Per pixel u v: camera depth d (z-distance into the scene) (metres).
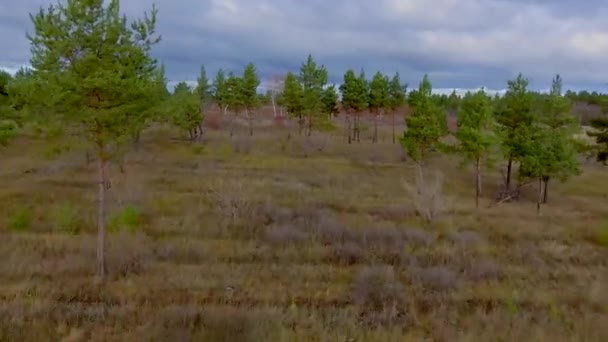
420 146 28.02
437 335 8.57
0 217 16.72
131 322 8.71
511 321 9.20
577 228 19.16
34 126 11.16
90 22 10.48
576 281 12.37
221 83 48.53
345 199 22.92
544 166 23.02
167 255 13.18
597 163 40.84
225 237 15.58
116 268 11.92
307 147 41.84
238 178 26.92
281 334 7.98
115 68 10.73
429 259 13.95
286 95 44.28
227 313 8.95
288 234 15.42
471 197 26.50
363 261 13.62
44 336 7.88
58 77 10.26
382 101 46.19
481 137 23.42
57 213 16.98
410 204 22.03
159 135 43.75
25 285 10.52
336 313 9.77
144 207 18.89
